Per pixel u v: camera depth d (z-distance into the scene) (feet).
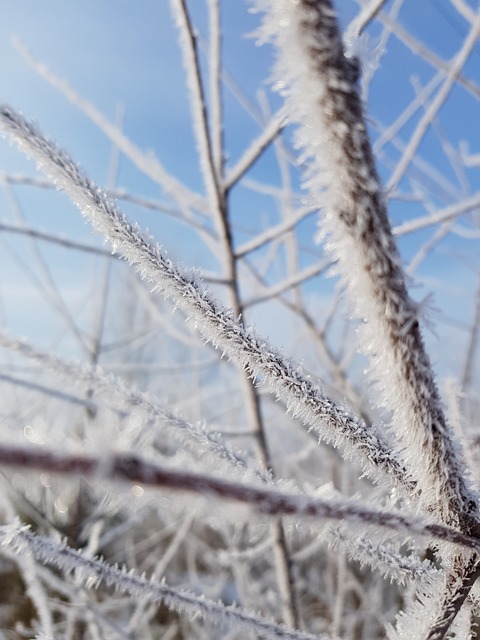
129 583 0.73
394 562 0.71
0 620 3.28
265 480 0.73
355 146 0.43
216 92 1.64
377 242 0.46
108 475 0.28
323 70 0.40
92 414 1.66
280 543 1.74
